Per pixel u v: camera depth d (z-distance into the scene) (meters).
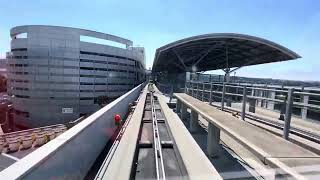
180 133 7.79
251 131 4.89
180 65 42.16
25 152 21.27
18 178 2.50
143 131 9.83
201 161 5.12
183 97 13.41
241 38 22.17
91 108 57.38
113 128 9.05
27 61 53.03
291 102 5.56
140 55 81.88
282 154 3.43
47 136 24.56
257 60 31.25
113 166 4.93
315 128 6.61
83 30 55.25
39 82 53.09
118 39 64.69
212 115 7.02
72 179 4.32
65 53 53.50
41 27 52.03
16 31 55.50
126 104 14.45
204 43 25.39
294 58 23.81
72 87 54.47
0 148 21.05
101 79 59.28
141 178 5.28
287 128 5.68
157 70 73.50
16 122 58.22
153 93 29.45
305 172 2.77
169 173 5.49
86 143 5.33
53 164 3.47
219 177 4.30
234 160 6.44
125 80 67.75
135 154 6.28
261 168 5.81
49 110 53.72
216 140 6.72
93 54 57.34
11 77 58.78
